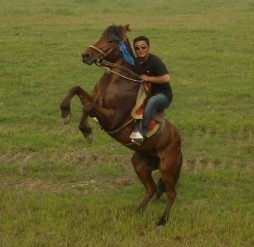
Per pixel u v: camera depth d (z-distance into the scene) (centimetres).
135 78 792
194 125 1262
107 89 780
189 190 948
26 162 1055
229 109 1427
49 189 950
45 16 3177
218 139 1198
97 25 2823
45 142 1148
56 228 770
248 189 959
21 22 2923
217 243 738
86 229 767
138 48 793
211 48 2217
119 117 777
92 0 3950
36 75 1728
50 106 1424
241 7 3725
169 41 2361
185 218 812
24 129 1252
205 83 1672
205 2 4059
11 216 814
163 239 747
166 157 809
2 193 907
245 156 1102
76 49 2150
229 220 804
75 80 1689
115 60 790
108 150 1117
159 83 801
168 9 3622
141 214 824
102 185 969
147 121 782
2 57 1967
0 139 1175
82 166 1051
